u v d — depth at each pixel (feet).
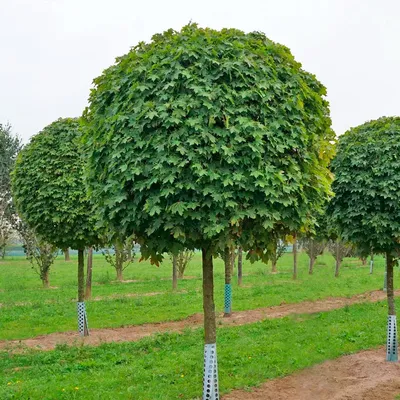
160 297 55.31
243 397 20.98
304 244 47.44
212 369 18.88
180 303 50.90
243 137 16.74
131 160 17.07
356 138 27.99
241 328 36.27
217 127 16.81
